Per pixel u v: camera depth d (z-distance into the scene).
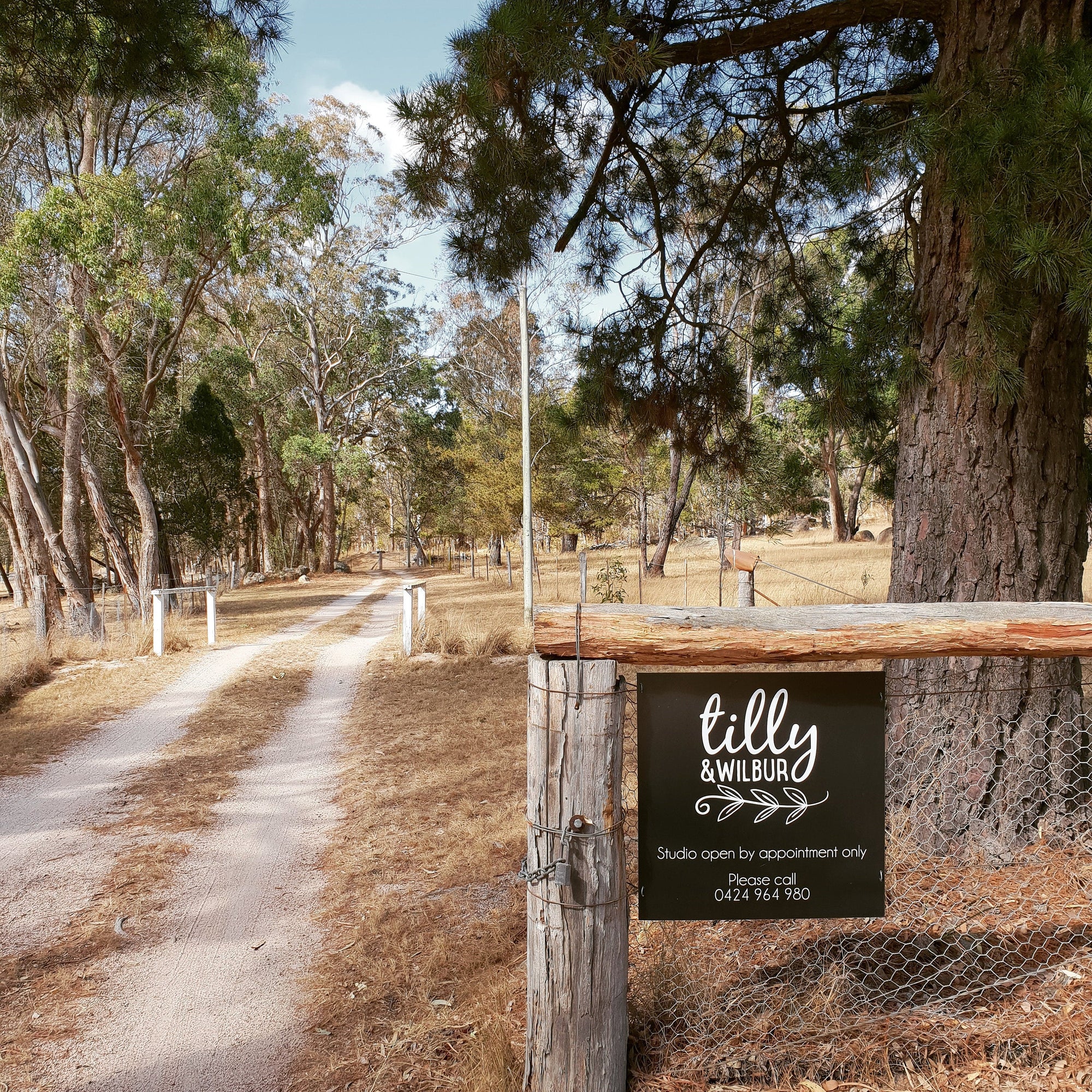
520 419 27.56
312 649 14.12
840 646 2.45
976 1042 2.64
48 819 6.35
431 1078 2.96
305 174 17.83
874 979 2.99
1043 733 3.73
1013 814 3.73
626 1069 2.58
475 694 9.84
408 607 12.70
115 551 22.14
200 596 28.89
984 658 3.73
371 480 51.00
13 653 12.38
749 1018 2.84
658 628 2.43
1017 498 3.80
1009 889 3.47
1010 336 3.42
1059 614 2.47
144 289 16.61
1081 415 3.94
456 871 4.90
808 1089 2.53
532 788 2.47
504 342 30.19
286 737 8.63
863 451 7.21
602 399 7.26
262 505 48.66
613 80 4.30
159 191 17.53
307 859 5.42
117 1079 3.18
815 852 2.55
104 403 27.70
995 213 3.20
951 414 3.89
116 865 5.41
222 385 37.56
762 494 18.98
